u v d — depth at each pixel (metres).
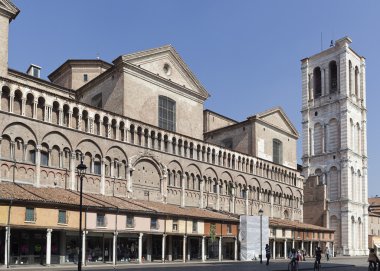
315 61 117.25
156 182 64.38
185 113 74.94
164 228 56.88
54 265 46.03
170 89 72.38
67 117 54.44
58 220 45.12
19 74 65.62
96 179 56.22
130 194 59.78
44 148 51.50
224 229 67.38
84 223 47.03
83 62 81.69
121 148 59.69
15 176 48.12
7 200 41.09
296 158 102.31
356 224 108.31
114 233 50.31
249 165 83.94
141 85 67.31
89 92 71.88
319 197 106.44
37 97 51.44
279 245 83.75
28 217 42.72
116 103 65.25
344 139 107.88
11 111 48.75
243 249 69.12
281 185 92.69
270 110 93.94
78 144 54.75
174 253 61.94
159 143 66.00
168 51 72.44
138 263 52.84
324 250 97.69
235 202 78.81
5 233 42.00
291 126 101.25
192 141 71.62
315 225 101.44
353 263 69.50
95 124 57.56
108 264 49.97
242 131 91.31
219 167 76.19
